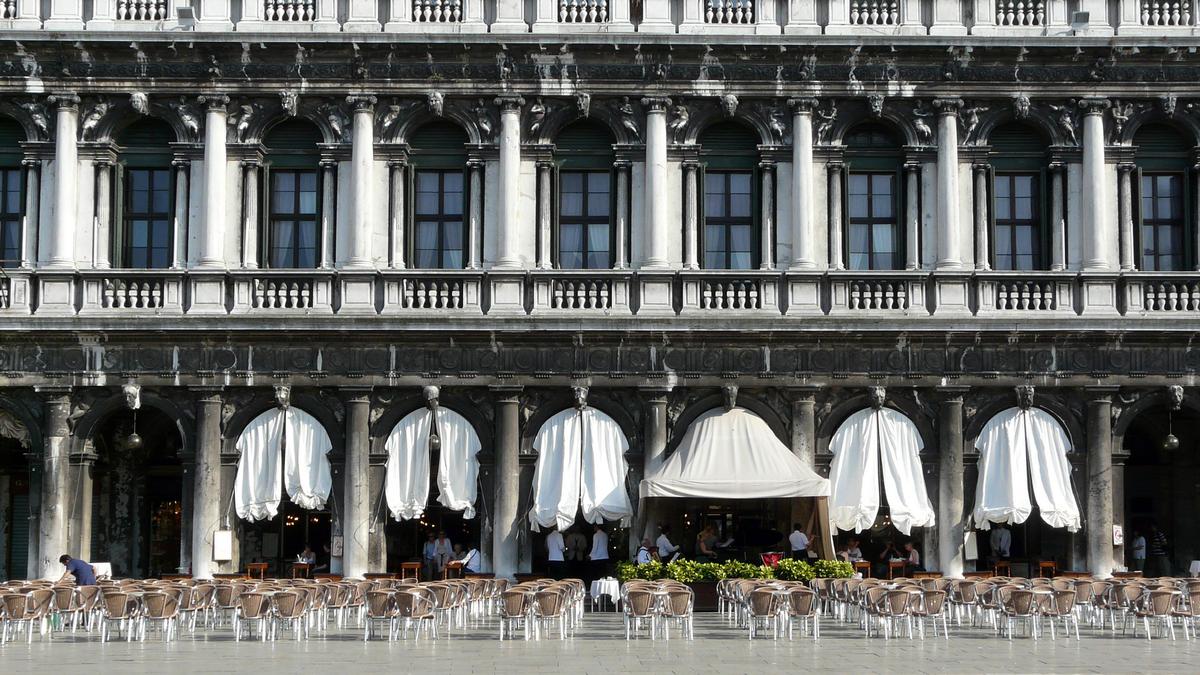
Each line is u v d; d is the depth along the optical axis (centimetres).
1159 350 4403
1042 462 4384
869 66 4466
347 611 3841
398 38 4394
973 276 4419
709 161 4516
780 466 4147
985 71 4478
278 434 4366
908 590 3281
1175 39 4434
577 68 4444
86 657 2966
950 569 4344
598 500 4325
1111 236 4497
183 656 2977
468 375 4362
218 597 3444
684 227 4469
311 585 3519
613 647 3134
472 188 4466
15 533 4653
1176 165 4553
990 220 4512
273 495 4341
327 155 4462
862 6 4509
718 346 4372
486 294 4403
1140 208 4519
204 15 4456
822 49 4428
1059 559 4450
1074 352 4397
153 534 4691
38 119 4438
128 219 4478
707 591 4022
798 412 4369
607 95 4459
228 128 4462
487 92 4456
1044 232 4516
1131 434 4778
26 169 4447
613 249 4481
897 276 4412
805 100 4466
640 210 4466
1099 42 4434
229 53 4416
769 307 4400
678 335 4347
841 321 4350
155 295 4372
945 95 4478
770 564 4141
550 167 4475
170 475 4716
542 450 4381
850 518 4338
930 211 4484
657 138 4447
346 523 4328
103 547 4641
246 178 4453
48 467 4312
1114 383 4391
